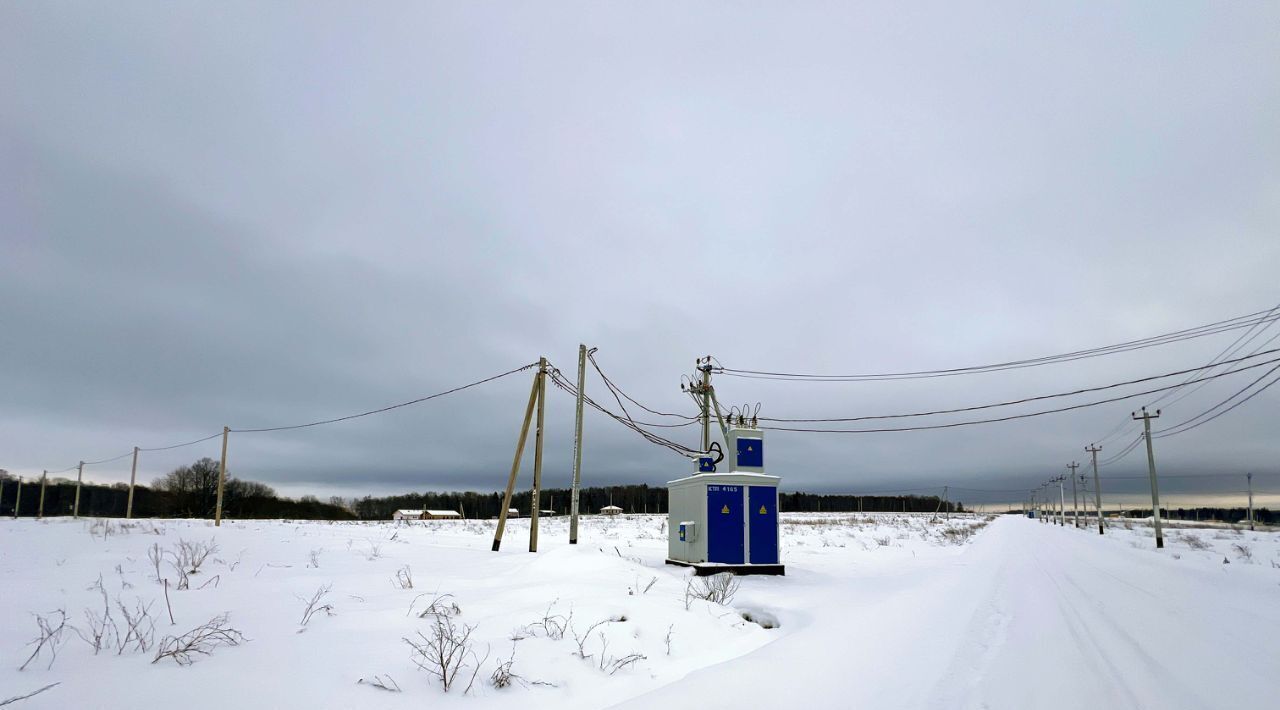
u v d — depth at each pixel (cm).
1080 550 3091
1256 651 891
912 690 644
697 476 1703
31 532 2433
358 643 687
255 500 9500
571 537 2294
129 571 1209
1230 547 3994
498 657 678
